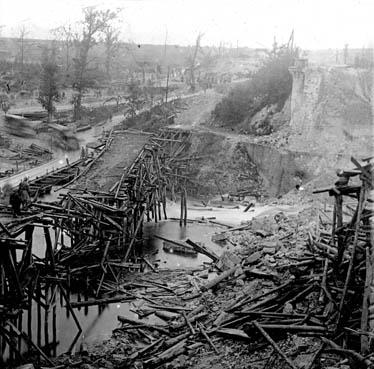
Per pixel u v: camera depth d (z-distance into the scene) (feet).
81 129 207.21
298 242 85.56
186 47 345.72
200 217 128.57
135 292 79.00
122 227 85.61
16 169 156.25
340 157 143.43
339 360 45.47
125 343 63.36
